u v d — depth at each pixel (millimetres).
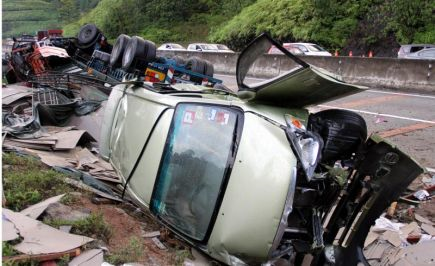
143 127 4641
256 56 3998
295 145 3719
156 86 5305
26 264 3049
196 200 3932
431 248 4387
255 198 3621
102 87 9789
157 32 42406
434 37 24734
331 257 3986
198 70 10930
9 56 13211
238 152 3814
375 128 10188
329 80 3771
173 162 4191
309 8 30125
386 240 4941
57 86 10219
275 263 3932
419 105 12781
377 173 4039
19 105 8977
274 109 4129
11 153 5508
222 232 3682
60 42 12477
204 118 4176
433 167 7559
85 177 5359
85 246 3482
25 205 4121
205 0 43875
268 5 33469
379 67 17000
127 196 4902
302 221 3885
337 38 28922
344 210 4113
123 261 3562
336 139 4090
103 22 45969
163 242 4219
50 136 6848
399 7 26156
